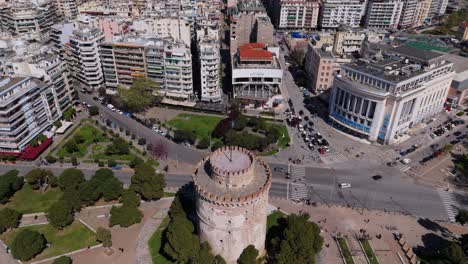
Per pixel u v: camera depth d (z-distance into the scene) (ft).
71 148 623.77
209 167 408.05
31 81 638.53
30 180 526.98
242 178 369.71
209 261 382.42
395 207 524.11
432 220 500.74
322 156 640.58
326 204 526.57
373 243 459.32
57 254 433.07
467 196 549.13
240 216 367.86
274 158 631.56
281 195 543.39
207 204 369.50
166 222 480.23
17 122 591.37
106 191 504.02
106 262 424.05
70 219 471.21
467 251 426.92
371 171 603.26
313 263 395.55
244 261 381.19
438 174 597.11
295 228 410.72
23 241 416.05
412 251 446.19
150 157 626.64
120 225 471.62
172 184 558.56
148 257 431.02
